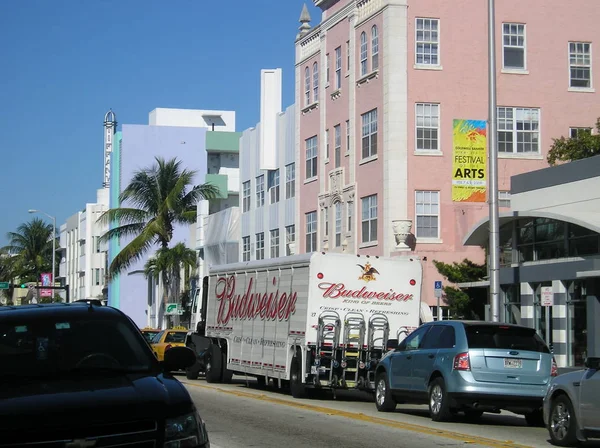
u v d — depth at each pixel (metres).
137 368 8.61
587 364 14.71
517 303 36.06
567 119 46.09
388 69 44.22
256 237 60.38
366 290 24.53
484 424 19.11
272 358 26.31
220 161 91.50
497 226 27.67
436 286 33.81
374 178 45.28
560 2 46.34
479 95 45.03
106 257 96.56
